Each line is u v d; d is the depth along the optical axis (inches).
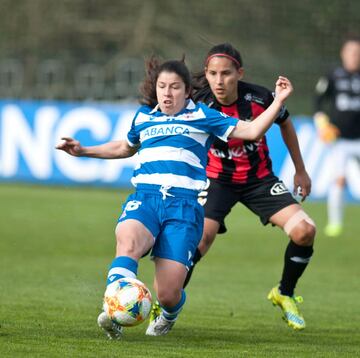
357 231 2052.2
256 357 762.8
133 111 2613.2
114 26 3314.5
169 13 3287.4
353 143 2041.1
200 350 783.7
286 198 977.5
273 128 2513.5
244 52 3169.3
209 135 826.2
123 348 773.9
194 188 816.9
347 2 3211.1
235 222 2188.7
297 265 953.5
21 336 820.0
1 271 1337.4
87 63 3157.0
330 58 3176.7
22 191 2571.4
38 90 3147.1
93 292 1160.8
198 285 1299.2
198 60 3166.8
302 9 3206.2
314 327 970.7
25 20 3277.6
